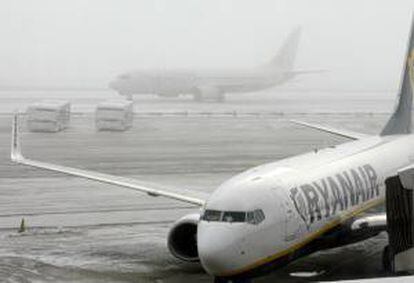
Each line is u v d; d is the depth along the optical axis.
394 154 59.69
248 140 126.88
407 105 69.38
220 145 119.50
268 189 43.22
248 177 45.31
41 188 80.44
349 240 49.34
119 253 53.56
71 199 74.44
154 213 68.44
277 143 122.75
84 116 171.62
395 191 31.23
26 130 140.38
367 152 57.94
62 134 134.00
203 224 41.91
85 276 47.47
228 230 40.59
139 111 187.12
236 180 45.06
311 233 44.78
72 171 59.06
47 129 136.88
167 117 170.62
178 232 47.00
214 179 86.25
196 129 145.12
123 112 140.38
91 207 70.69
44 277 47.16
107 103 144.25
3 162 99.19
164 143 121.75
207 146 118.19
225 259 39.84
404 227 31.14
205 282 46.12
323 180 48.12
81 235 59.41
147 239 58.09
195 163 99.50
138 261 51.28
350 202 49.34
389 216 31.53
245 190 42.66
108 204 72.25
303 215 44.03
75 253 53.50
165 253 53.56
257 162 100.88
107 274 47.94
